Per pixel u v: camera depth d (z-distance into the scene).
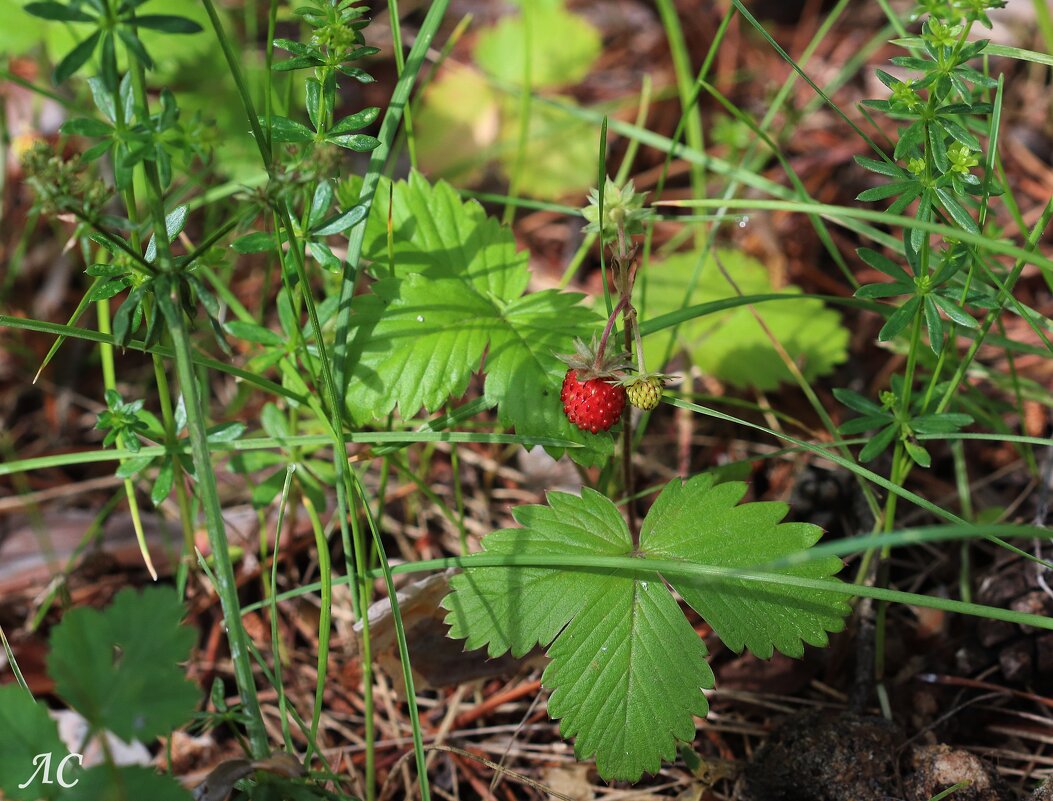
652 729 0.27
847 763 0.28
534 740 0.32
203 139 0.25
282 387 0.29
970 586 0.33
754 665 0.32
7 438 0.38
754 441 0.38
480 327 0.30
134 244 0.27
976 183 0.27
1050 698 0.31
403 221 0.31
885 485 0.28
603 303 0.37
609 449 0.29
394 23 0.30
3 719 0.24
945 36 0.26
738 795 0.29
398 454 0.32
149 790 0.24
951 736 0.31
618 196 0.28
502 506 0.37
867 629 0.31
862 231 0.33
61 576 0.33
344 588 0.34
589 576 0.28
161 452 0.29
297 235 0.28
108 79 0.24
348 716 0.32
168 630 0.24
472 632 0.27
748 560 0.28
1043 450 0.36
